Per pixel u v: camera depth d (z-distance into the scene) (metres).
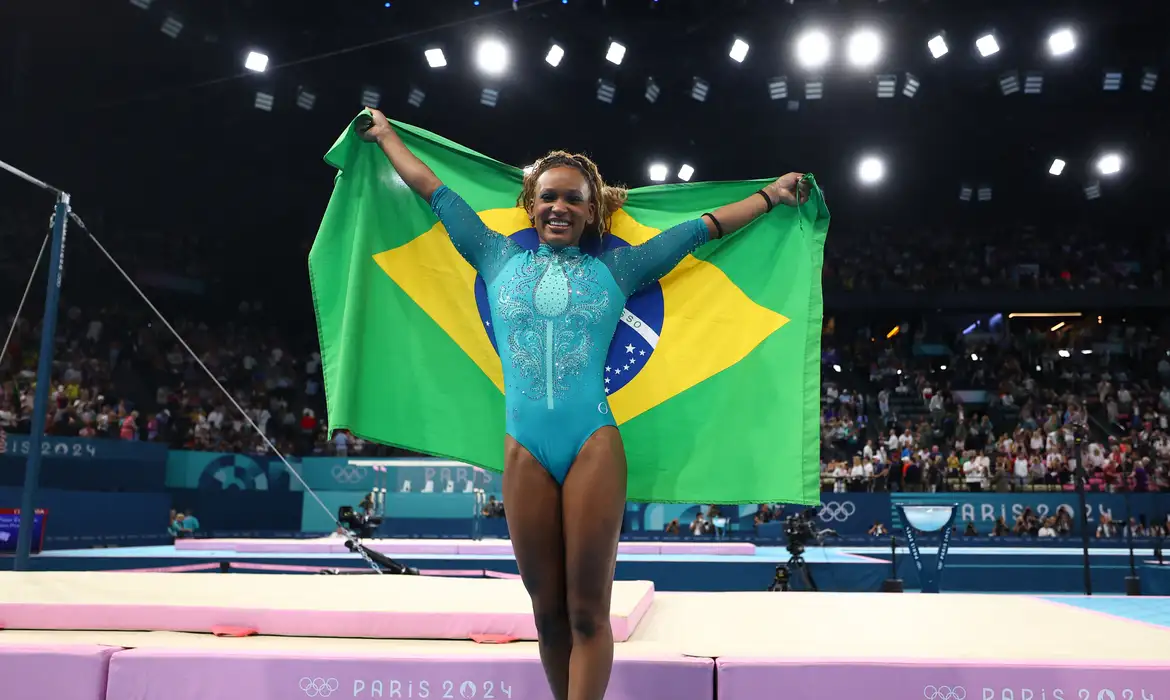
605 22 16.92
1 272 19.08
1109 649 3.33
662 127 20.86
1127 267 24.55
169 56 17.33
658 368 3.33
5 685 3.05
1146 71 17.44
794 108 19.22
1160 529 15.62
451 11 16.64
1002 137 21.08
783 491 3.25
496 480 18.14
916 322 25.69
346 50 16.33
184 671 3.05
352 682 3.03
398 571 7.48
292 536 16.58
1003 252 24.94
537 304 2.72
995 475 17.89
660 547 12.69
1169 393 21.33
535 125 20.67
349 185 3.45
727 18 16.83
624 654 3.16
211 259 22.84
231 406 19.89
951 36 16.50
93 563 10.52
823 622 4.08
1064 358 23.50
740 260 3.48
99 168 20.27
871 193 24.20
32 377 17.14
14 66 17.02
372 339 3.32
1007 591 12.66
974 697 2.98
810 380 3.36
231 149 20.61
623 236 3.43
